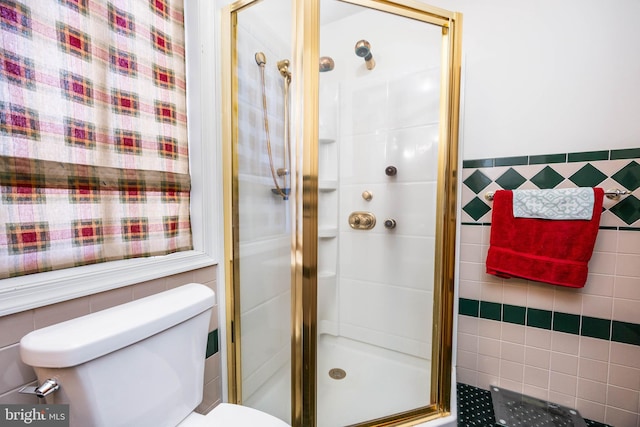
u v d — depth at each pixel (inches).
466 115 54.9
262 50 41.6
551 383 51.3
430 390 48.6
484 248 54.8
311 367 40.4
